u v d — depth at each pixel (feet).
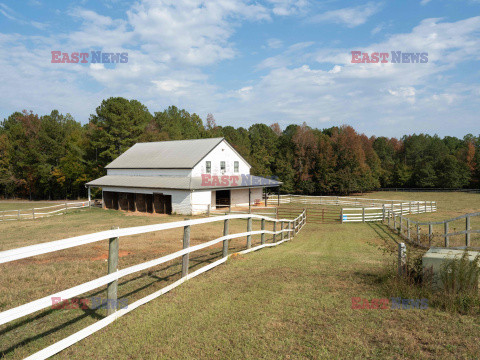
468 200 178.70
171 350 12.05
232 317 15.08
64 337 12.80
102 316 14.90
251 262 27.43
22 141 229.25
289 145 271.49
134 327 13.87
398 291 17.79
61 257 33.42
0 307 16.46
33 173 222.69
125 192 122.42
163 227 17.34
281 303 16.96
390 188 296.51
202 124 362.12
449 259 17.11
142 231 15.74
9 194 246.47
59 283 21.57
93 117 204.64
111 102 190.70
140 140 198.70
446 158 271.28
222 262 26.12
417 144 337.11
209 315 15.26
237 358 11.51
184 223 19.61
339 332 13.48
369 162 285.43
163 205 111.96
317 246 43.11
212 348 12.23
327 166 256.11
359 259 31.01
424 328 13.62
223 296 17.93
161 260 17.33
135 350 12.01
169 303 16.69
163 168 119.96
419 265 19.16
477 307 15.31
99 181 134.92
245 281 21.06
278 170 261.44
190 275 21.01
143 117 208.54
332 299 17.58
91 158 216.33
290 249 38.99
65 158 213.46
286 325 14.23
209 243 23.35
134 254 34.53
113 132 192.54
